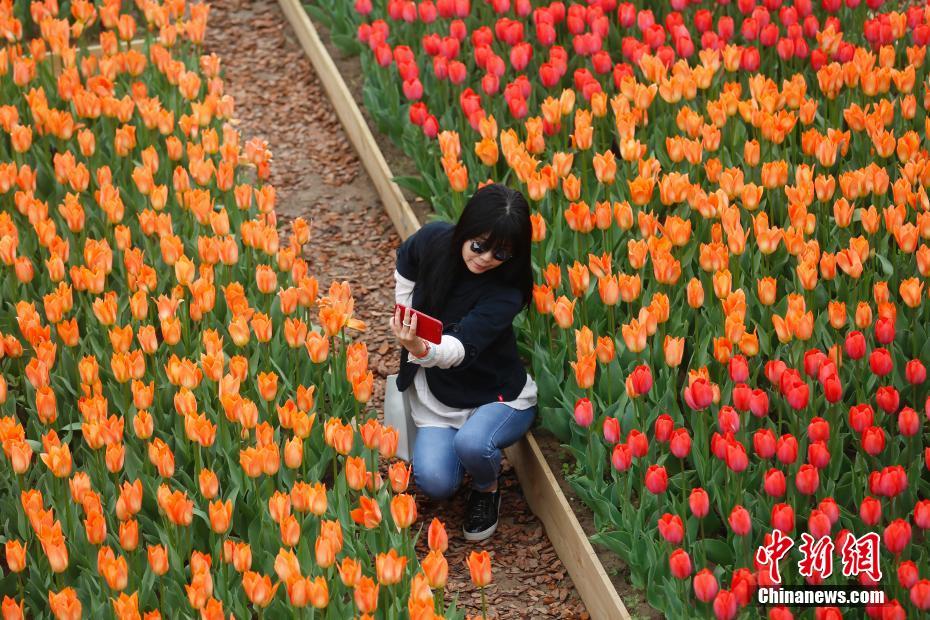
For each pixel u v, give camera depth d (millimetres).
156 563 4191
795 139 6742
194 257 6203
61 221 6227
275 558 4340
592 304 5742
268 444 4508
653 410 5082
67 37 7211
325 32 8961
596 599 4926
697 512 4383
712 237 5445
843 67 6547
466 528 5391
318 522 4781
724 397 5117
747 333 5164
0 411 5297
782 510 4250
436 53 7121
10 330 5715
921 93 6852
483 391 5262
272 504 4258
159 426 5254
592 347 4855
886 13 7680
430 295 5129
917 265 5457
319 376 5574
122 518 4355
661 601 4668
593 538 4879
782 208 6086
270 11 9664
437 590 4238
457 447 5184
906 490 4781
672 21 7086
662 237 5570
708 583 4121
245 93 8695
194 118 6578
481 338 5023
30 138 6234
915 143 5957
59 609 3994
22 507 4723
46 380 4844
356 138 7957
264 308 5523
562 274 5957
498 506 5449
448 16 7379
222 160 6602
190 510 4355
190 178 6844
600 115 6445
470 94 6379
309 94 8672
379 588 4488
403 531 4414
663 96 6398
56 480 4645
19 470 4547
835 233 5977
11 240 5547
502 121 6996
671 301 5539
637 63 7020
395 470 4410
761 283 5098
